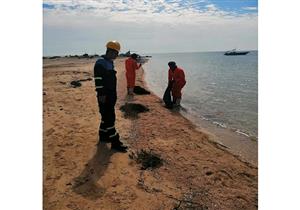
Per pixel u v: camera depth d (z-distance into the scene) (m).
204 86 17.23
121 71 24.97
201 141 6.67
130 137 6.48
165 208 3.85
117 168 4.86
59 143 5.81
